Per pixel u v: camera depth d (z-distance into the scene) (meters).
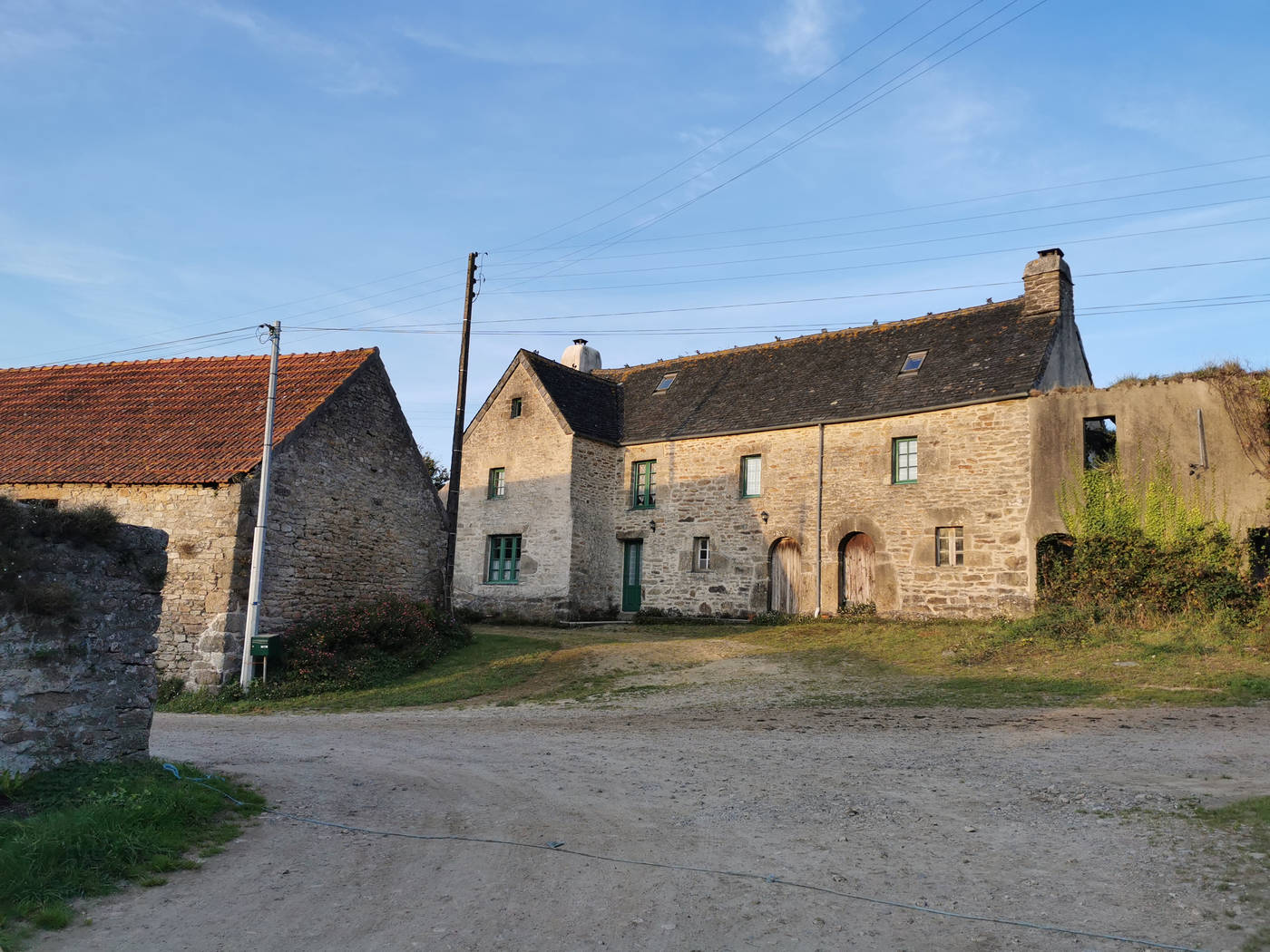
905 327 22.16
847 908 4.68
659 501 23.28
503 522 24.23
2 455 16.39
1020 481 17.64
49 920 4.65
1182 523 15.88
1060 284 19.61
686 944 4.31
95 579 7.05
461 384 19.16
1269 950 3.94
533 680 14.62
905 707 11.16
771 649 16.55
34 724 6.50
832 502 20.22
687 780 7.68
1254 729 8.85
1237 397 15.70
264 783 7.73
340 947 4.38
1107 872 5.04
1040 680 12.23
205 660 14.03
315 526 16.00
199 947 4.39
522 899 4.95
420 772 8.17
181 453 15.52
